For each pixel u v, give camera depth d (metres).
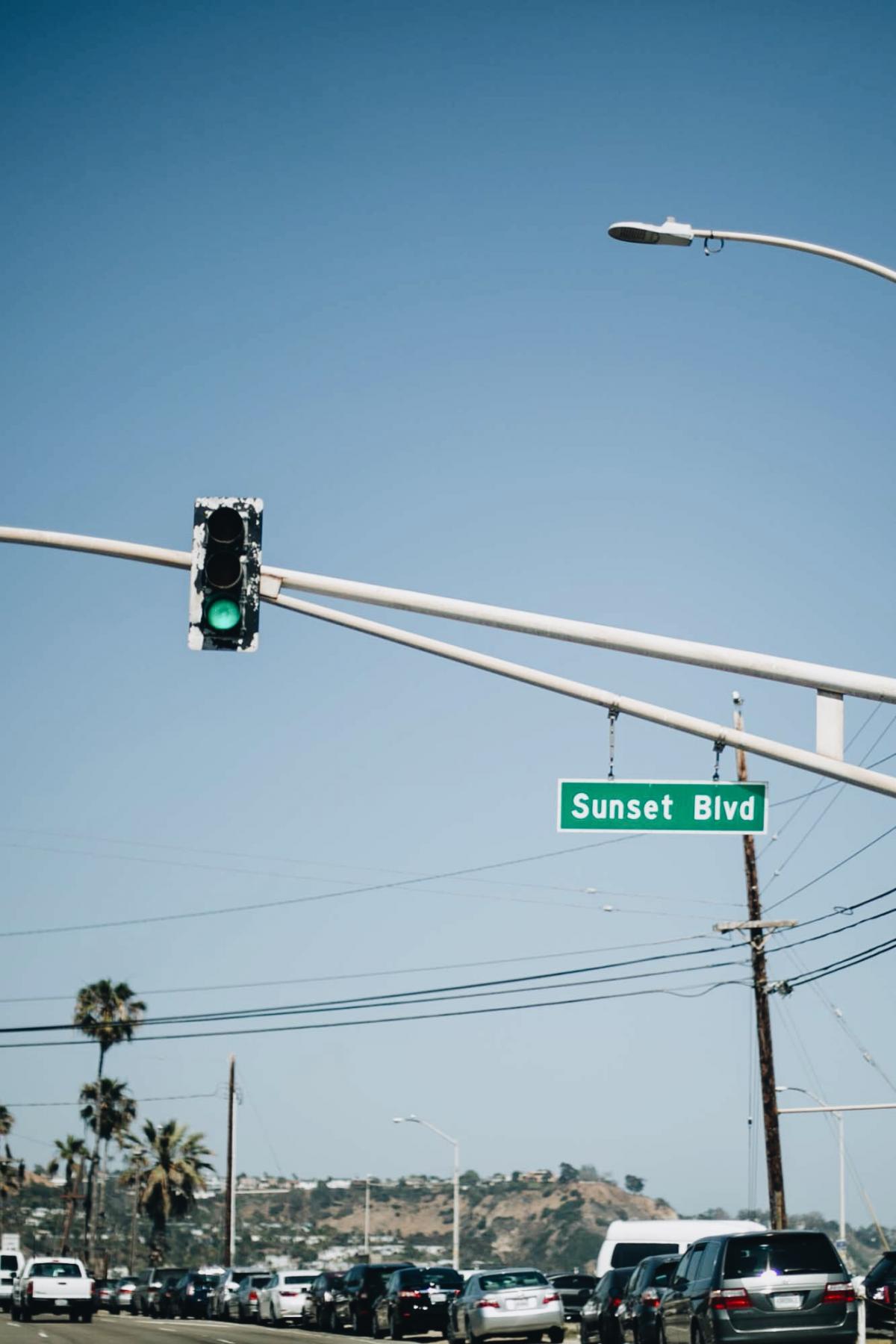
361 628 13.97
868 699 13.52
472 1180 170.88
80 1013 86.44
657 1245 32.53
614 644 13.55
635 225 15.31
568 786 15.02
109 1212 142.50
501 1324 31.31
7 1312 54.28
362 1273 39.06
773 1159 36.16
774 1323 19.09
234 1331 41.12
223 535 13.02
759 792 15.00
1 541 13.45
